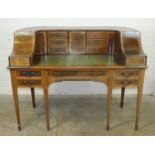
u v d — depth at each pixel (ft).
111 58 8.32
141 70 7.43
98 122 8.96
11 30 10.15
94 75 7.55
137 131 8.36
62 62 7.84
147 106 10.13
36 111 9.81
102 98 10.95
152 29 10.18
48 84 7.63
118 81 7.57
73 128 8.56
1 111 9.77
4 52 10.50
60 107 10.14
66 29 8.71
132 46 7.66
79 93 11.19
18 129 8.41
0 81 10.99
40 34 8.61
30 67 7.30
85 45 8.84
